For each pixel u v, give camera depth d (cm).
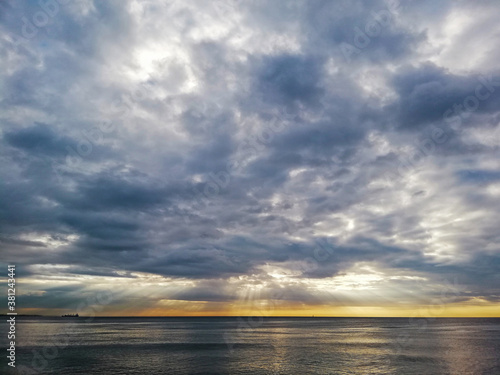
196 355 6256
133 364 5281
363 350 6862
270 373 4566
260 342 8700
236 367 5003
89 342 8756
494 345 7656
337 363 5303
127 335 11331
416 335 10950
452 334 11238
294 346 7694
